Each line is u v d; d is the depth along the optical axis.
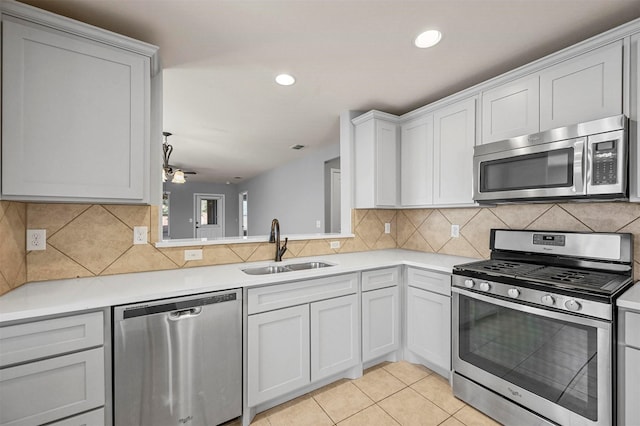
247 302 1.66
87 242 1.71
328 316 1.98
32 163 1.29
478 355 1.78
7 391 1.11
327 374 1.97
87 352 1.25
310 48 1.81
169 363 1.43
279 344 1.78
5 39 1.25
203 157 5.29
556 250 1.89
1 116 1.24
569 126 1.58
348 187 2.86
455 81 2.25
